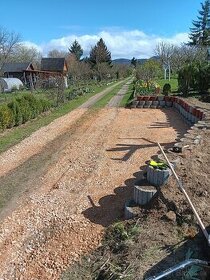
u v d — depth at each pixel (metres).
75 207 6.50
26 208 6.57
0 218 6.22
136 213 5.62
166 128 13.17
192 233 4.89
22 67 47.62
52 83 32.69
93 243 5.28
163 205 5.50
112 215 6.09
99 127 13.92
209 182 6.11
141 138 11.62
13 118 14.38
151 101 19.08
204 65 19.95
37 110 17.06
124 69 78.88
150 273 4.21
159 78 44.75
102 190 7.23
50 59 56.62
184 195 5.53
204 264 4.15
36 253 5.16
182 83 20.20
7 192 7.37
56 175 8.31
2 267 4.89
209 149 7.90
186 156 7.27
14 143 11.63
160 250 4.62
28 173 8.53
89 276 4.57
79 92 29.91
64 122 15.47
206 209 5.32
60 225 5.88
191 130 9.84
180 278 4.06
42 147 11.03
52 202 6.79
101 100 24.08
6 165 9.23
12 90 38.50
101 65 61.34
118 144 10.91
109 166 8.73
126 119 15.61
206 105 14.67
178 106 17.34
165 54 48.25
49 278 4.61
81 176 8.14
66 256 5.04
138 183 6.11
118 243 5.04
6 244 5.43
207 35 58.50
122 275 4.26
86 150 10.39
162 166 6.14
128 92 30.27
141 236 4.96
